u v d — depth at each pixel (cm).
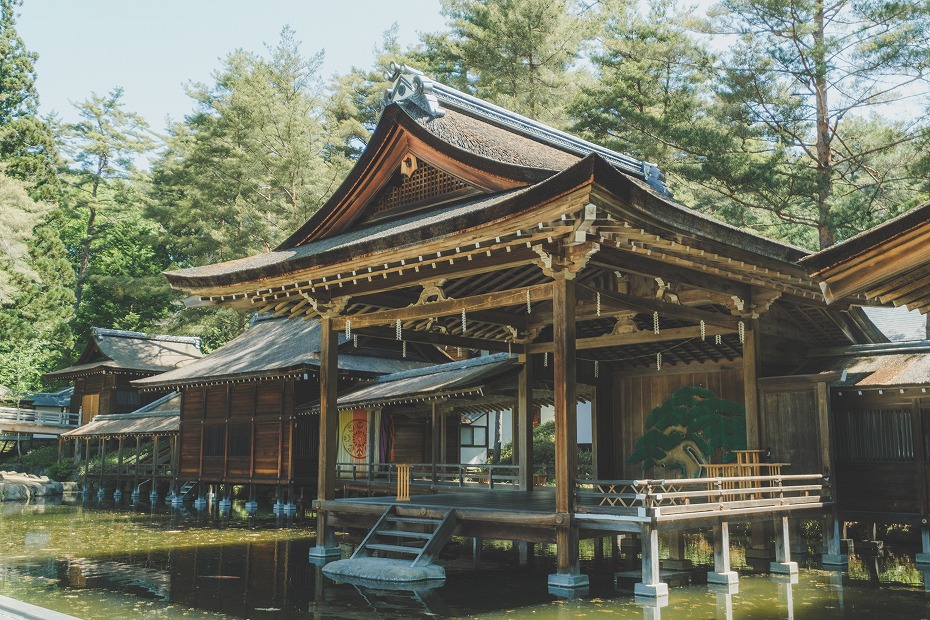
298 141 3080
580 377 1518
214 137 3359
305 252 1221
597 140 2467
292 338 2448
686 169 2208
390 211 1261
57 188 3856
